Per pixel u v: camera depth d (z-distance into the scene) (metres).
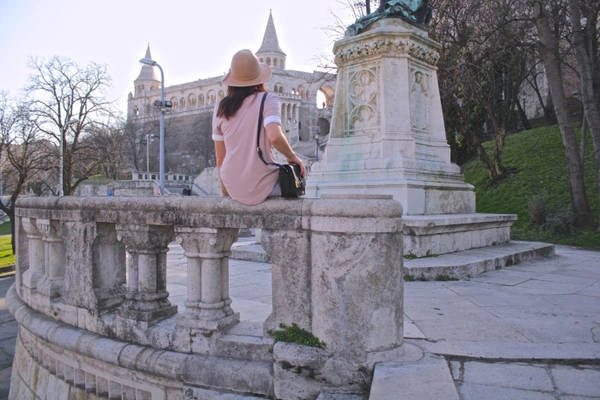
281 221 3.22
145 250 3.83
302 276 3.19
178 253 11.42
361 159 8.78
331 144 9.24
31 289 4.98
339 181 8.83
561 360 3.03
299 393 3.01
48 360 4.81
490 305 4.77
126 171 67.31
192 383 3.32
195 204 3.46
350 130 9.16
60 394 4.49
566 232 15.43
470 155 28.95
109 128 33.03
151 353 3.54
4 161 29.50
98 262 4.20
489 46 20.53
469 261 6.79
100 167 34.53
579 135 24.36
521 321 4.11
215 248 3.48
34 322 4.57
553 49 16.62
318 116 96.31
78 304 4.26
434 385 2.59
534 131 28.31
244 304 4.76
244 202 3.28
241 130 3.27
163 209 3.61
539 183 21.27
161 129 26.14
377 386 2.58
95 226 4.11
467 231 8.48
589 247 13.46
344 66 9.33
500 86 23.83
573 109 29.53
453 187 9.11
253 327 3.56
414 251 7.22
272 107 3.24
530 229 16.78
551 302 4.93
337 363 2.94
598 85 19.78
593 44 19.69
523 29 20.20
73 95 30.80
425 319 4.18
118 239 3.92
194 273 3.54
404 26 8.78
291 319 3.23
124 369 3.79
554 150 23.86
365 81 8.98
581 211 16.08
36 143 28.97
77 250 4.27
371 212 2.94
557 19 19.22
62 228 4.42
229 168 3.29
